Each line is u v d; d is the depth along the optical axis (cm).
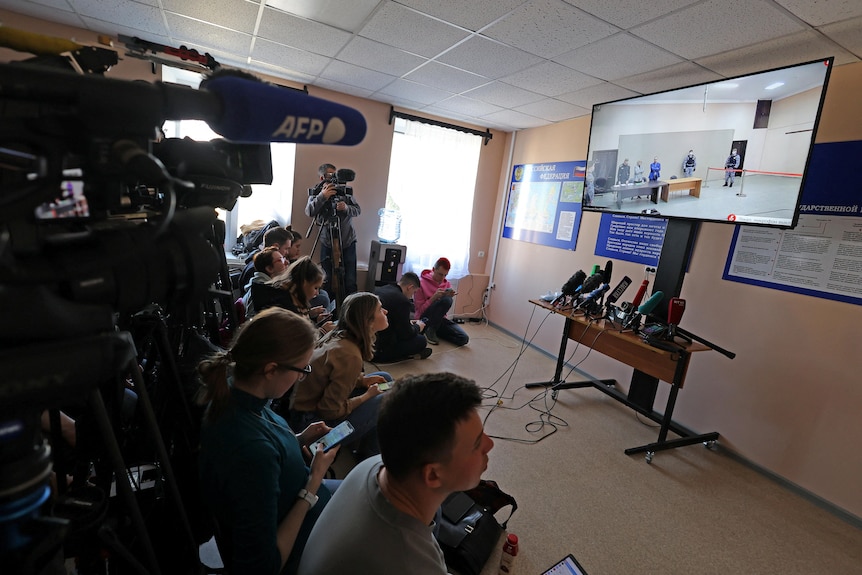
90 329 39
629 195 297
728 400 275
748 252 267
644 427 295
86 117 38
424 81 346
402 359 363
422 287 440
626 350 295
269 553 90
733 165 238
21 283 36
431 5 218
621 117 299
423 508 78
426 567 71
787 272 248
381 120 435
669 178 271
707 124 249
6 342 35
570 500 210
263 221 433
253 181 77
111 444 61
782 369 250
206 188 60
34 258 38
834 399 228
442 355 401
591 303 301
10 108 39
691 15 195
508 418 289
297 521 105
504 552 156
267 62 347
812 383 237
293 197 415
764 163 224
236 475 90
